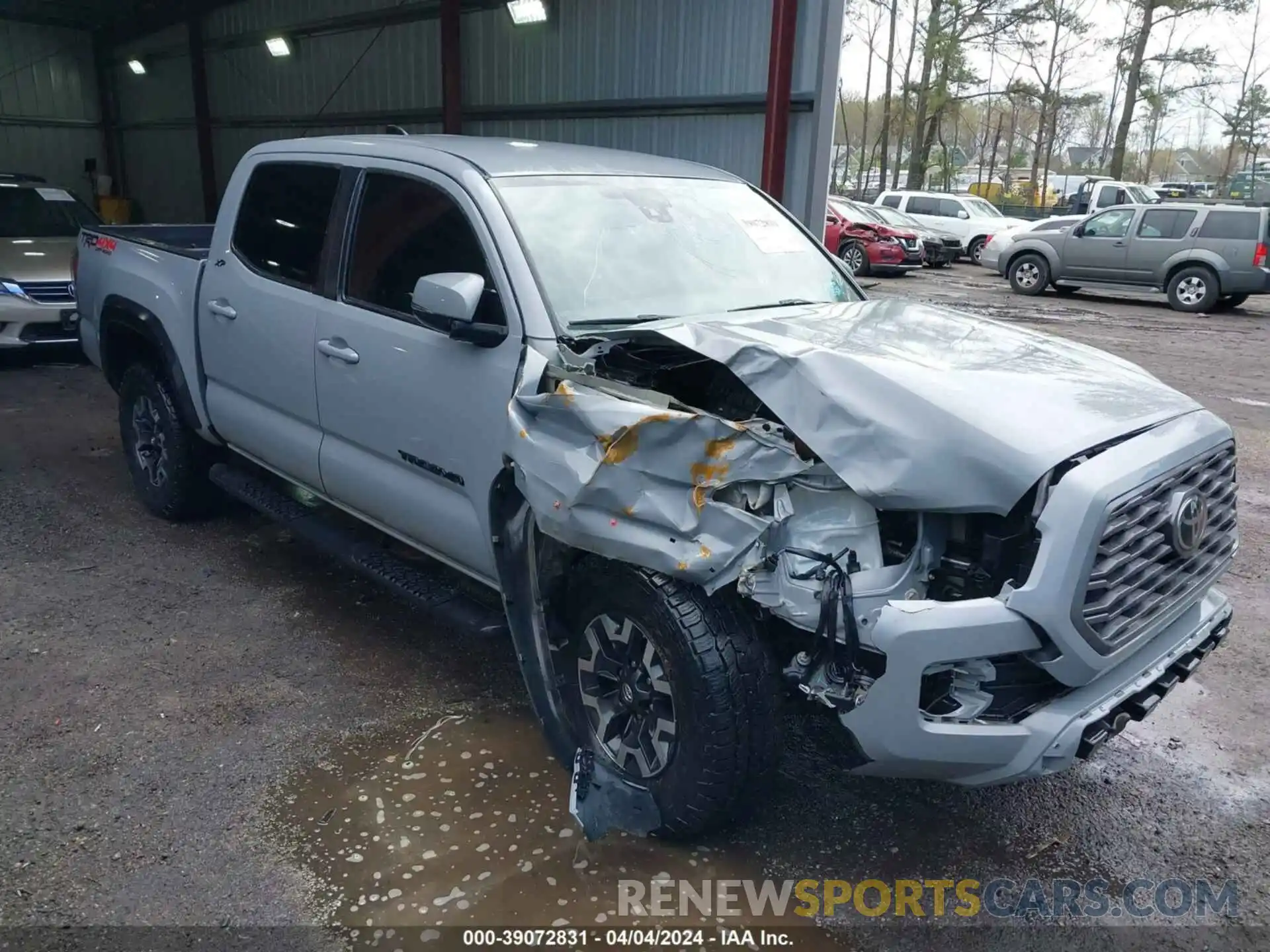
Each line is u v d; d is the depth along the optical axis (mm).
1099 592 2506
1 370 9320
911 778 2732
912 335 3209
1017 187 49250
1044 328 13805
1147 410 2822
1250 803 3375
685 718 2807
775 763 2877
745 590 2646
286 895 2793
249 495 4770
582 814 3039
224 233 4762
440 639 4340
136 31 17812
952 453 2455
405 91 12516
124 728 3590
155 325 5047
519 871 2910
